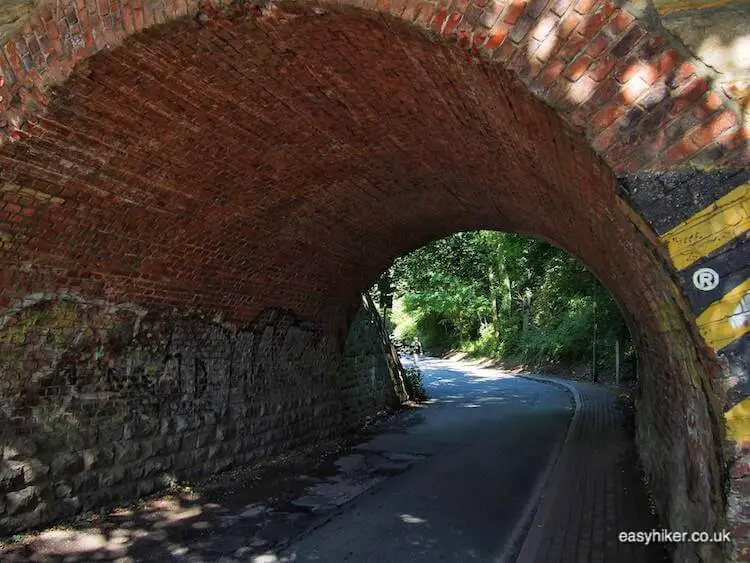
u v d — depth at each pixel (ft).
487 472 30.09
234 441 29.48
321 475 29.32
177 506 23.22
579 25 9.30
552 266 87.97
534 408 55.62
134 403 23.36
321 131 20.58
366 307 50.26
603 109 9.16
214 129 19.02
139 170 19.16
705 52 8.77
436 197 30.66
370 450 36.01
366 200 29.12
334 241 32.58
